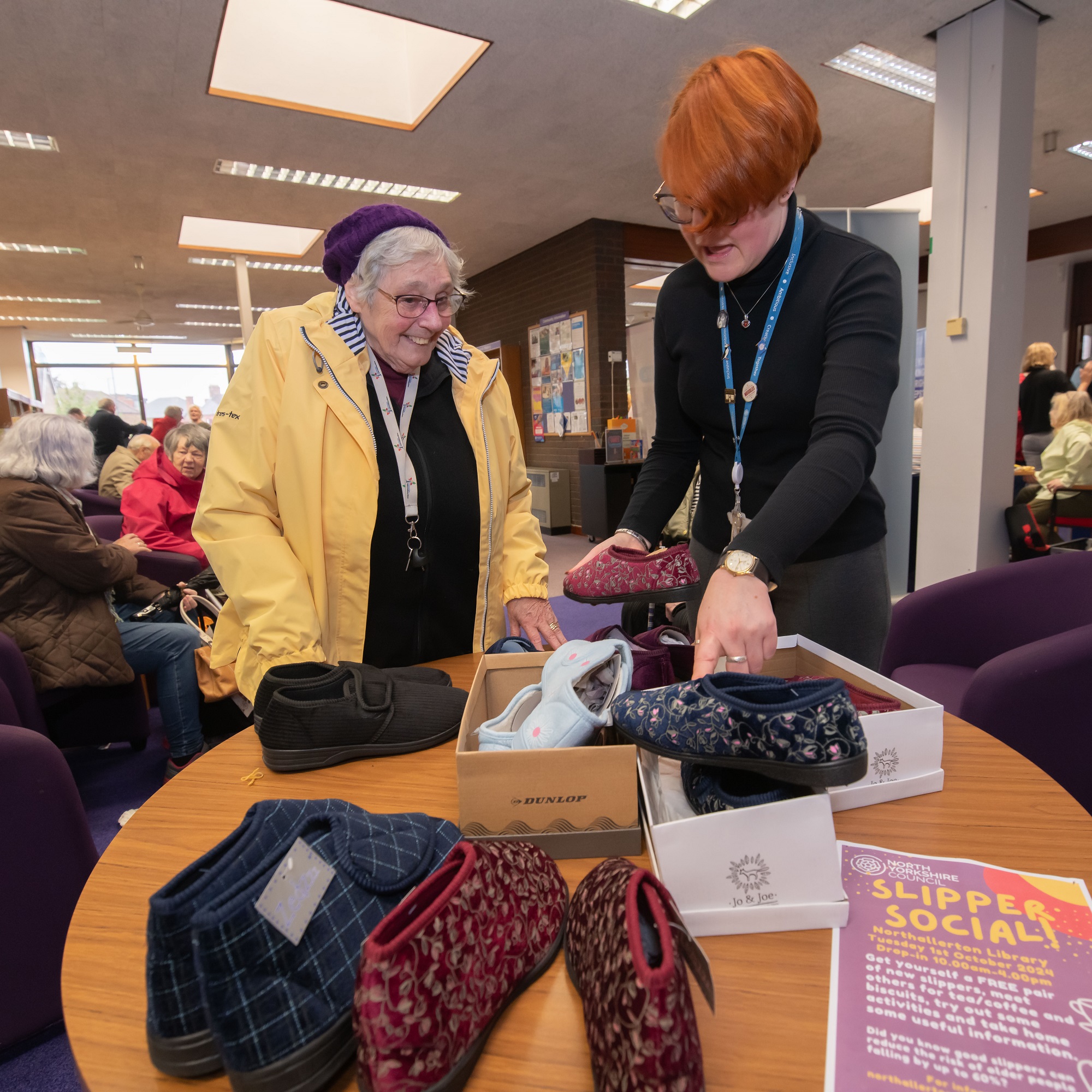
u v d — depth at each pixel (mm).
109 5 3166
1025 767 880
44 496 2123
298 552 1162
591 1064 490
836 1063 493
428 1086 452
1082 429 4488
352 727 904
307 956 501
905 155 5555
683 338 1249
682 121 897
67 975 593
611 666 876
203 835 782
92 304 10086
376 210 1058
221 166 5125
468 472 1298
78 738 2541
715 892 615
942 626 1893
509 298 8094
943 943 597
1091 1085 470
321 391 1127
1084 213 7934
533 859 617
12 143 4598
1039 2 3457
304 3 4094
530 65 3859
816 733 610
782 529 841
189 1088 495
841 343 1020
